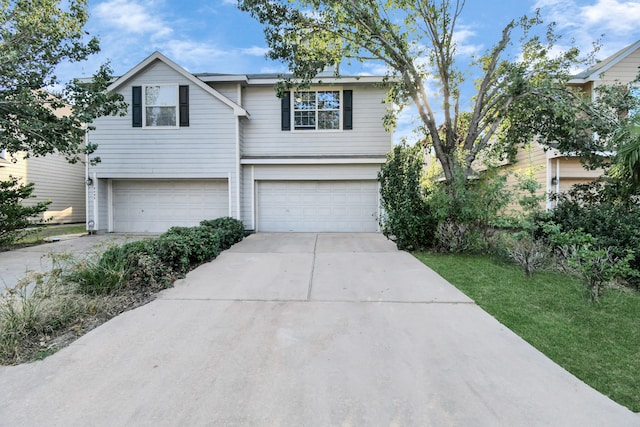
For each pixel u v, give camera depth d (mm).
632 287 4910
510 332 3350
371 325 3518
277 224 11664
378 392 2346
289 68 8164
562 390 2377
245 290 4730
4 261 6781
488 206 6875
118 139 10906
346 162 11141
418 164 8016
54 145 7781
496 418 2078
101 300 3998
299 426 2018
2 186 8844
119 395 2316
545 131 8555
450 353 2908
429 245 7891
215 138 10898
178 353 2908
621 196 6664
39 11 7699
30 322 3215
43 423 2045
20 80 7359
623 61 10680
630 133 5461
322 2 7469
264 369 2648
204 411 2146
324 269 5980
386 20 7711
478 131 8211
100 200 11109
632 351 2986
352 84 11320
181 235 6270
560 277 5352
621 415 2117
